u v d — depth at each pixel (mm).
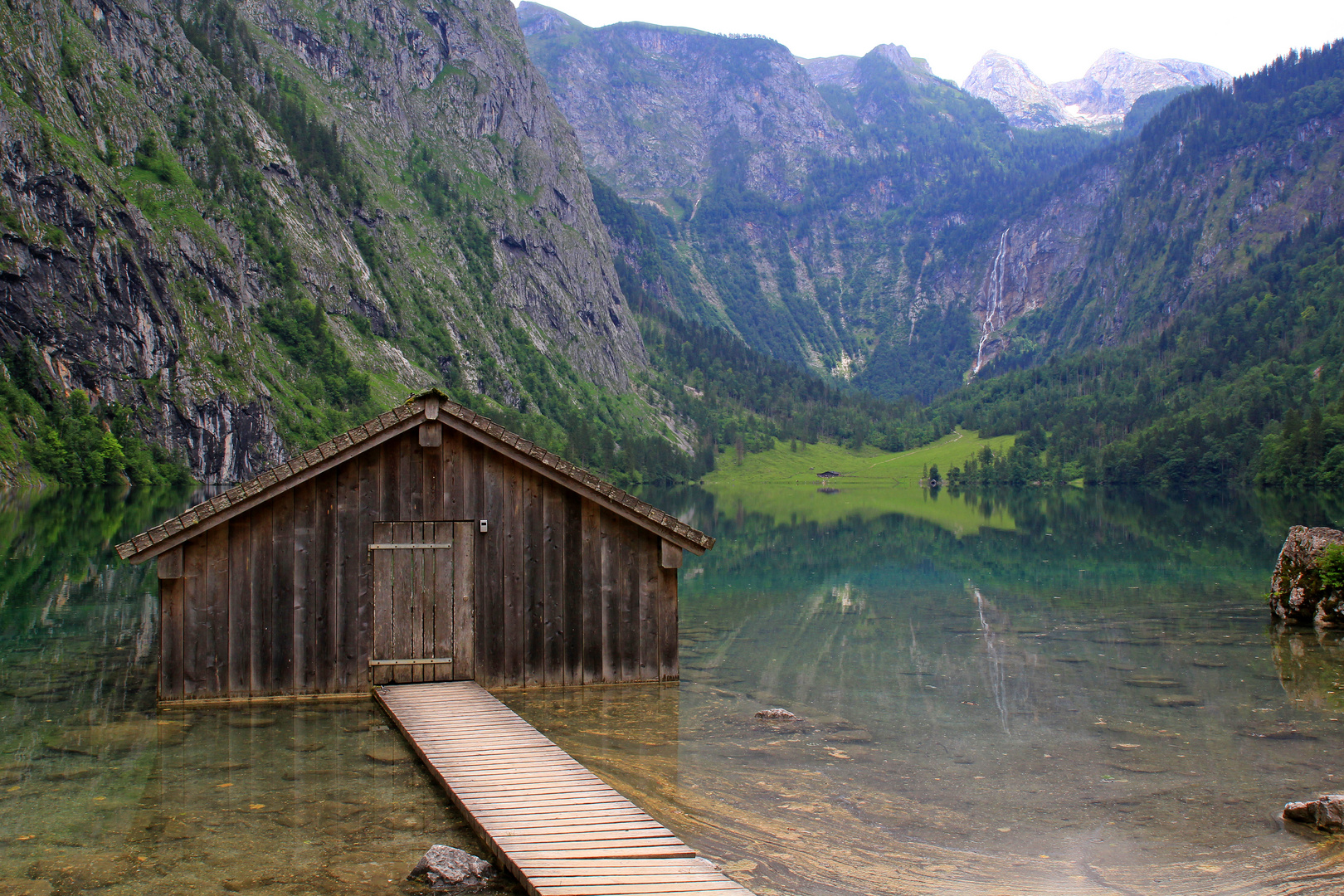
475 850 11055
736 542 66812
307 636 18094
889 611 31828
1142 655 24094
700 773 14203
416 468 18719
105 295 165375
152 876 10039
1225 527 79062
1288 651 24391
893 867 10867
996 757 15219
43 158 164625
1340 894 10203
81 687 18938
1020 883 10508
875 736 16484
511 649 19219
